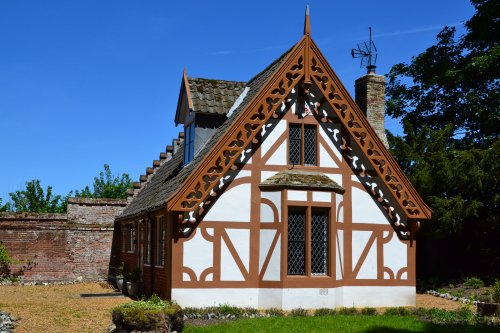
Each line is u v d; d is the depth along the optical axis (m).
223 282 16.14
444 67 29.69
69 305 16.53
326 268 16.78
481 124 27.91
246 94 19.55
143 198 24.31
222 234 16.28
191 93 18.89
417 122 31.67
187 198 15.70
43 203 41.09
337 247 17.05
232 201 16.48
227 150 15.95
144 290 19.44
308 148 17.70
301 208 16.73
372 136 17.77
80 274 26.12
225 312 15.16
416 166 23.77
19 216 25.42
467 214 21.59
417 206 18.08
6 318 13.40
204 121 18.84
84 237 26.39
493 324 14.09
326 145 17.77
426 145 24.75
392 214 18.28
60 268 25.78
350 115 17.66
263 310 16.03
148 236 19.94
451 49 31.19
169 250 16.06
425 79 30.89
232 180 16.58
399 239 18.23
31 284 24.52
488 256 23.78
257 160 16.89
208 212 16.23
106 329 12.59
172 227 15.91
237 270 16.30
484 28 28.67
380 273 17.88
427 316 15.47
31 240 25.52
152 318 11.90
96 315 14.48
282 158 17.17
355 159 18.05
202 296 15.93
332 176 17.67
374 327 13.29
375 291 17.73
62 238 25.98
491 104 26.81
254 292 16.38
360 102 22.97
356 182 17.97
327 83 17.42
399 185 17.97
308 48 17.25
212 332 12.42
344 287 17.45
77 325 13.12
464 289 21.11
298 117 17.55
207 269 16.05
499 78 27.81
